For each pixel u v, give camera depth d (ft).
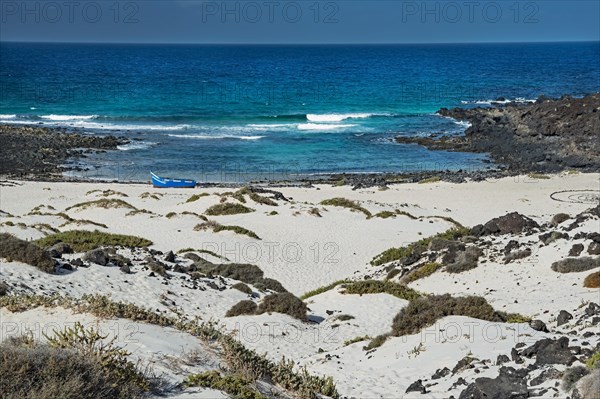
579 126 237.86
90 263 71.05
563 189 165.99
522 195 158.81
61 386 25.21
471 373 39.45
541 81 472.03
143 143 230.68
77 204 135.23
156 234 111.45
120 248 87.45
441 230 119.24
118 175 185.06
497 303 66.03
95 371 27.12
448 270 82.38
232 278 83.66
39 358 26.40
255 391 30.48
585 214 90.12
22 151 203.51
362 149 228.22
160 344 34.86
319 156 216.33
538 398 31.71
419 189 167.12
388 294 73.05
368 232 116.26
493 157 215.72
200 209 133.39
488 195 159.02
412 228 119.24
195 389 29.43
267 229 116.88
